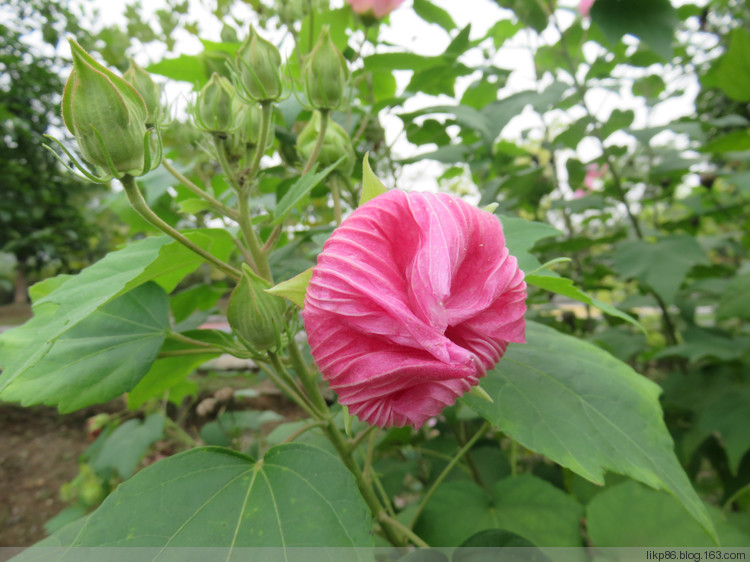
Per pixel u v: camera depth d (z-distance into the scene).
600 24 0.30
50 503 0.53
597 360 0.20
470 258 0.13
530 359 0.20
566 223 0.47
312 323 0.13
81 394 0.17
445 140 0.36
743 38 0.34
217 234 0.18
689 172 0.43
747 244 0.47
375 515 0.20
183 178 0.20
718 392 0.32
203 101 0.18
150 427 0.39
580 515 0.23
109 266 0.17
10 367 0.13
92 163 0.14
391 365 0.12
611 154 0.39
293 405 0.62
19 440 0.66
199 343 0.19
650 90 0.45
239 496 0.14
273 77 0.19
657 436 0.17
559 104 0.37
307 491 0.14
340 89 0.20
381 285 0.12
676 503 0.21
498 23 0.41
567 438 0.16
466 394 0.17
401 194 0.13
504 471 0.32
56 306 0.20
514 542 0.18
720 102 0.51
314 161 0.21
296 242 0.27
